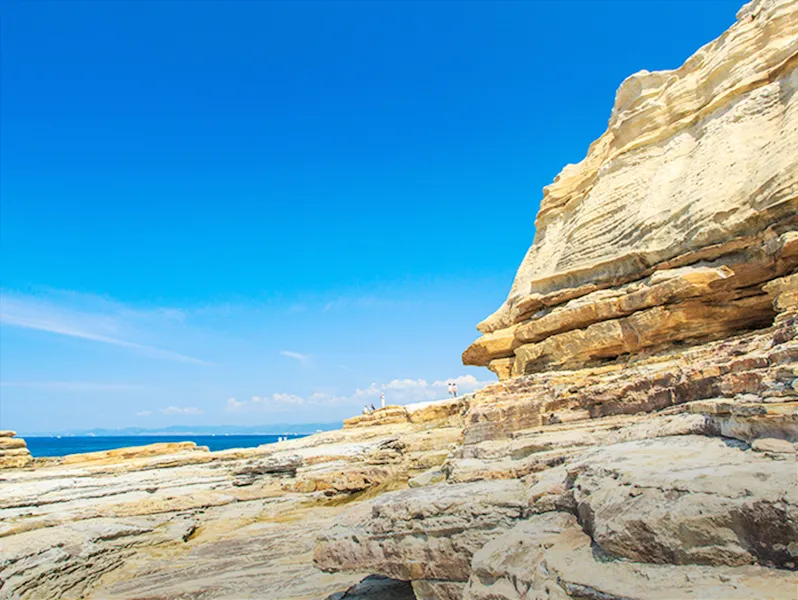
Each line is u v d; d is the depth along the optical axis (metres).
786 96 18.41
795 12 19.69
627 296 19.48
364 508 14.13
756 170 17.22
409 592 15.71
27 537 23.66
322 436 45.41
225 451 42.25
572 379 19.12
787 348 10.66
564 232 27.61
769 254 16.06
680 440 10.86
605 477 9.66
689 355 15.52
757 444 8.78
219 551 23.92
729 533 7.20
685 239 18.69
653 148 23.39
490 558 9.95
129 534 25.69
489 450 15.56
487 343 26.28
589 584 7.64
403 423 45.97
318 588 17.97
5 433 44.19
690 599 6.54
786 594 6.17
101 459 47.12
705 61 22.95
